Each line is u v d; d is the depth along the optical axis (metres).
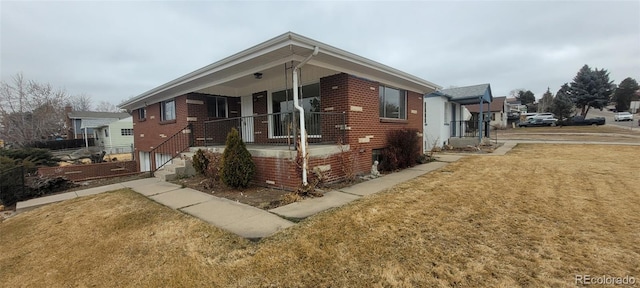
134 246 3.50
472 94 15.52
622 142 15.42
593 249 2.86
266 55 5.81
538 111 54.03
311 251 3.07
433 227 3.62
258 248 3.19
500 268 2.56
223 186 6.70
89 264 3.10
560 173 6.89
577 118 34.62
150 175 9.47
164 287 2.55
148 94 10.66
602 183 5.73
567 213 3.97
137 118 14.27
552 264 2.60
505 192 5.24
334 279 2.53
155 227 4.12
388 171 8.30
